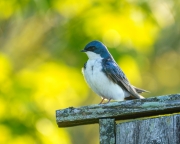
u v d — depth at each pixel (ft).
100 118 25.05
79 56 46.47
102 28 46.16
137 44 45.39
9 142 39.60
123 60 44.34
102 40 45.68
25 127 40.06
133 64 44.65
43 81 42.70
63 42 48.49
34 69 45.03
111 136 24.64
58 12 48.37
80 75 44.80
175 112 25.13
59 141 40.52
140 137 24.12
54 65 44.47
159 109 24.41
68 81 43.93
